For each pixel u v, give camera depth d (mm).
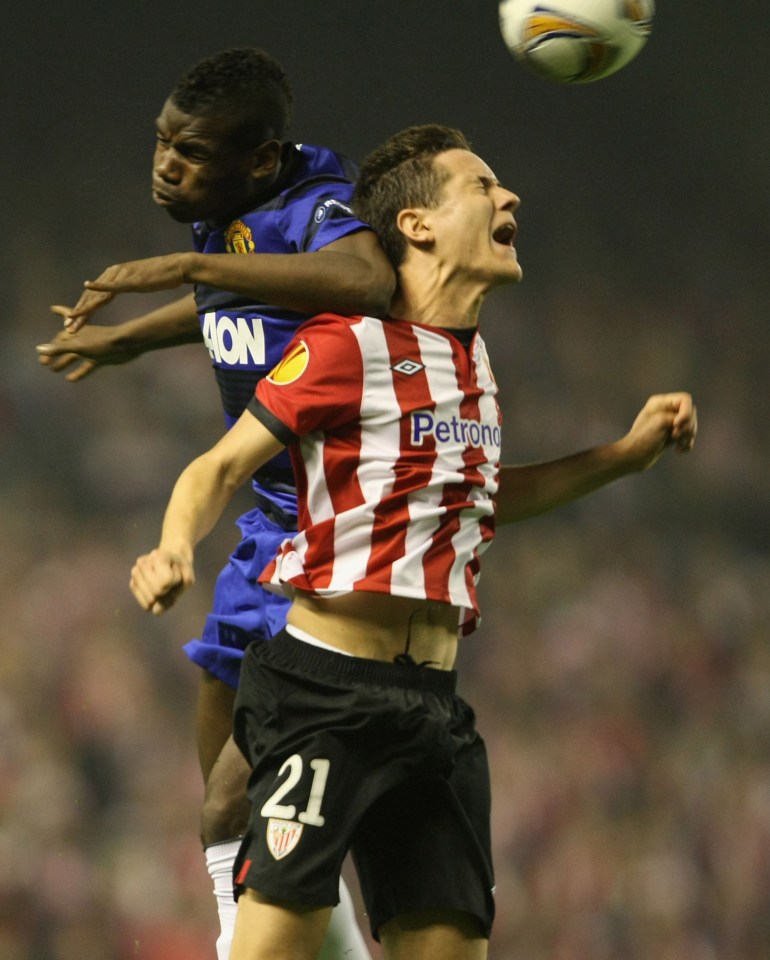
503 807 39188
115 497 45156
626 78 71125
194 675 40406
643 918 37656
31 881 33219
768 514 55688
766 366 64438
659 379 61531
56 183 58219
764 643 48125
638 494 53219
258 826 8477
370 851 8977
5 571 41469
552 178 69438
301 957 8328
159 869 34688
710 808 41125
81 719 37688
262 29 63531
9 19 59625
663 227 69875
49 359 12008
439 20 66375
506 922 36844
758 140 73062
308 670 8820
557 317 63250
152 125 60781
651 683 45000
